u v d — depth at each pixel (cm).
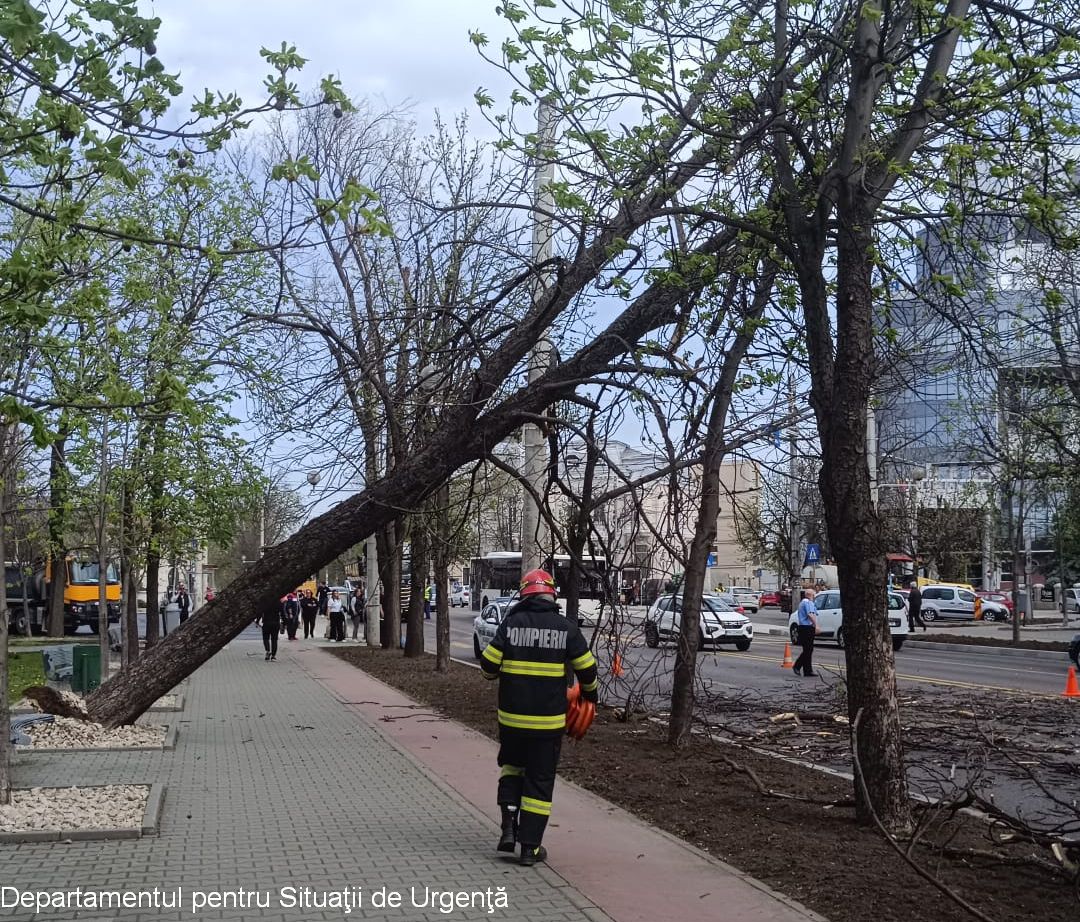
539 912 624
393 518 1313
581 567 1270
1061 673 2634
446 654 2423
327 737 1402
